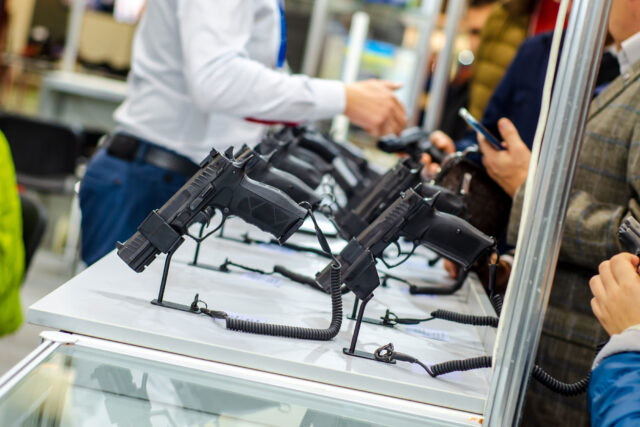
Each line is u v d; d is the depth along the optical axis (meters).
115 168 1.77
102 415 0.81
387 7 4.14
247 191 1.07
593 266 1.33
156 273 1.21
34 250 2.29
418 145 1.90
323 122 4.16
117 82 5.25
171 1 1.68
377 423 0.87
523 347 0.92
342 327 1.13
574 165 0.91
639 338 0.94
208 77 1.46
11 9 5.26
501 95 2.23
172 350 0.92
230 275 1.30
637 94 1.37
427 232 1.12
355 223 1.37
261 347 0.95
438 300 1.46
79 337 0.91
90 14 5.23
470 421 0.91
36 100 5.32
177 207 1.05
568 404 1.43
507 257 1.67
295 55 4.28
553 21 3.72
